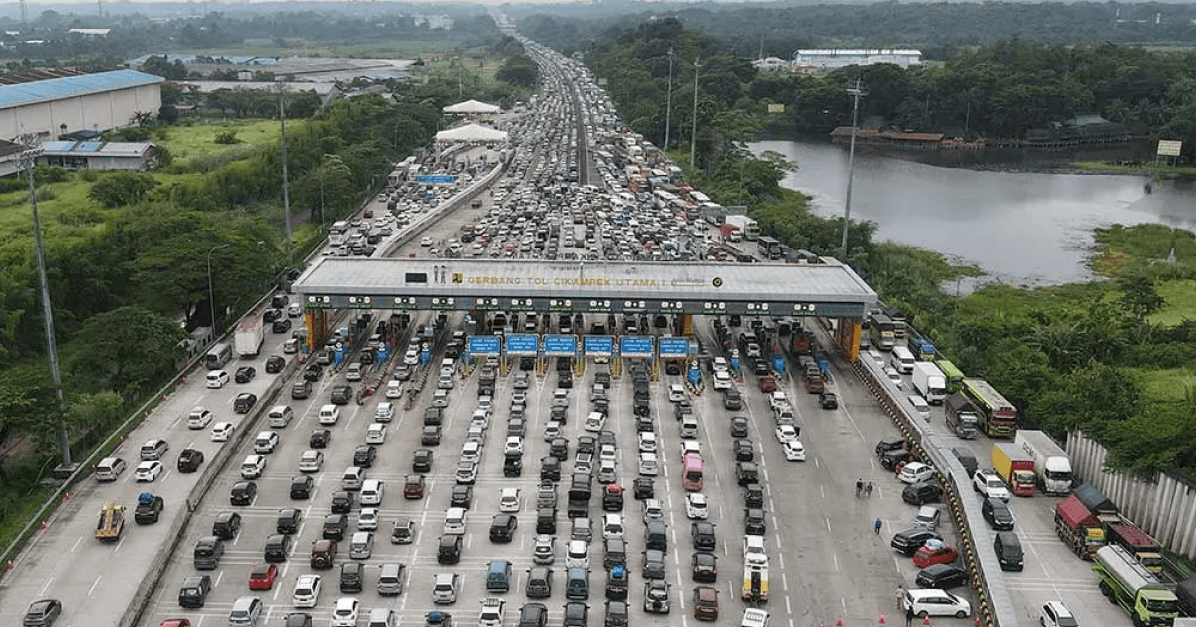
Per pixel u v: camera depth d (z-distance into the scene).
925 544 101.00
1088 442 119.38
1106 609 92.44
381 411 132.62
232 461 122.25
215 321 169.00
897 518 110.12
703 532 101.75
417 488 111.94
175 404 138.25
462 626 88.75
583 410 138.00
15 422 112.81
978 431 132.62
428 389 146.12
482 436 127.38
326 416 132.38
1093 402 126.56
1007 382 143.50
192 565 98.81
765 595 92.50
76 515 107.44
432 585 94.81
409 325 176.38
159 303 168.88
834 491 116.19
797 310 155.50
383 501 111.62
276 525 105.38
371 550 100.75
